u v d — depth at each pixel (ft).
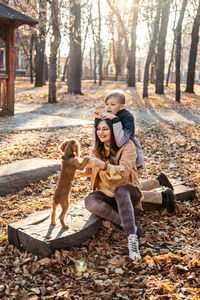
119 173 11.94
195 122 42.04
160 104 59.52
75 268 10.93
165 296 9.62
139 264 11.09
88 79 164.96
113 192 12.57
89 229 12.18
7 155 22.67
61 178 11.69
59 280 10.38
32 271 10.72
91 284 10.25
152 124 38.88
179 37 60.44
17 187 17.42
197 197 17.08
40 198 16.69
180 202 16.20
